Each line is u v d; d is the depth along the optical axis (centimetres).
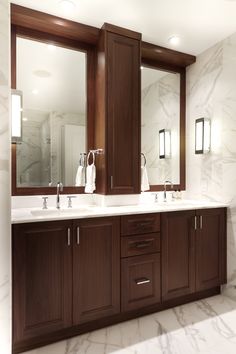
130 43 245
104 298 195
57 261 179
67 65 251
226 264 260
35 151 238
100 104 243
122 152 242
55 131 246
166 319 210
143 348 173
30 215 189
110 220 198
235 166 251
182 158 308
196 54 293
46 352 171
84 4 207
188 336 186
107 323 201
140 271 210
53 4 207
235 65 249
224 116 261
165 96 300
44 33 236
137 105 249
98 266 193
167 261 224
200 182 290
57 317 178
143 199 282
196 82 296
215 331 193
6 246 134
